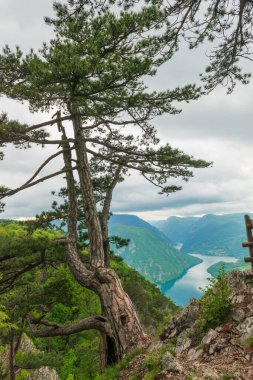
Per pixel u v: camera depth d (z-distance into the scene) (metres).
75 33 14.35
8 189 15.34
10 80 15.32
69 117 15.15
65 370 33.41
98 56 12.87
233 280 10.41
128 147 19.38
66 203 19.41
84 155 16.89
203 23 11.80
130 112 16.53
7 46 14.53
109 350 14.20
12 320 21.73
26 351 32.28
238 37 11.91
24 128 13.66
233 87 13.17
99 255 16.42
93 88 13.04
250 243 10.25
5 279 16.41
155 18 12.15
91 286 15.48
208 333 9.19
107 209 19.16
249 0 10.66
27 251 13.67
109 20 13.18
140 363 9.80
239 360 7.78
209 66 12.80
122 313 14.16
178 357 9.02
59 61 12.19
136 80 13.81
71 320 35.00
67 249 16.09
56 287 18.50
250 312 9.02
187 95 15.71
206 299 10.57
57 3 12.83
